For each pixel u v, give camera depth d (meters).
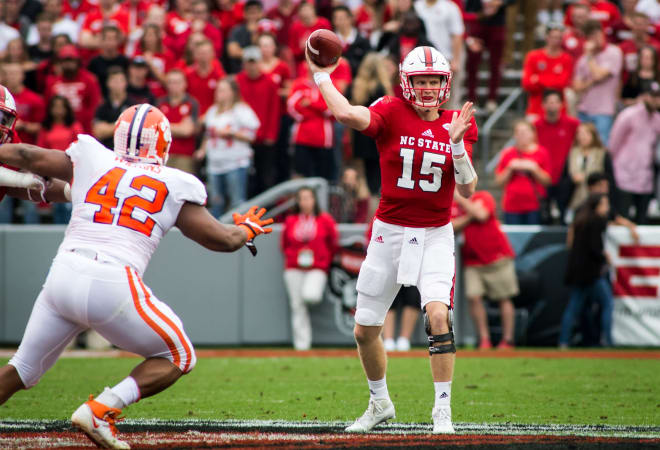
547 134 36.66
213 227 14.59
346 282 33.88
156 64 41.03
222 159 37.03
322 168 37.91
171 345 14.18
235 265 34.09
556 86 40.09
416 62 15.91
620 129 37.75
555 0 51.34
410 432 16.88
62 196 15.62
